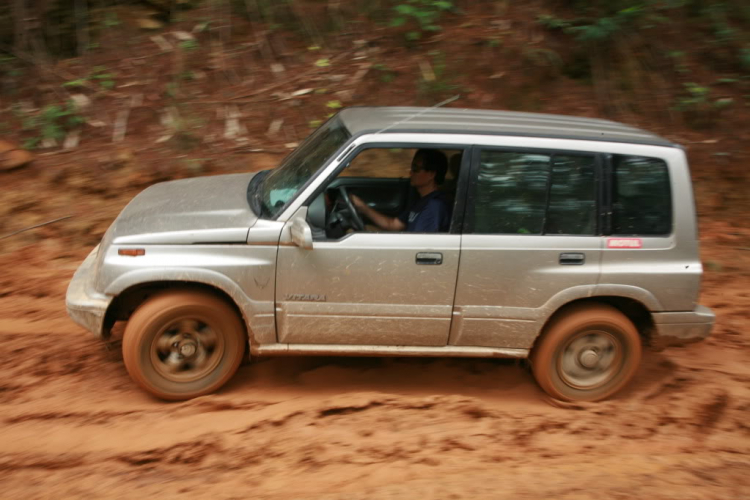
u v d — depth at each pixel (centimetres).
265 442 375
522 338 420
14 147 737
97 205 691
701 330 429
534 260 405
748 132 828
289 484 341
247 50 893
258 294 395
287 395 431
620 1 926
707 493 348
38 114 785
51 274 595
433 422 404
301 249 391
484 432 398
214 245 389
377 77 866
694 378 477
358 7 945
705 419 430
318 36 920
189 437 378
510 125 426
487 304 410
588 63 898
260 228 390
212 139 782
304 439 380
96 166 727
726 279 644
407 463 363
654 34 915
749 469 377
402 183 449
